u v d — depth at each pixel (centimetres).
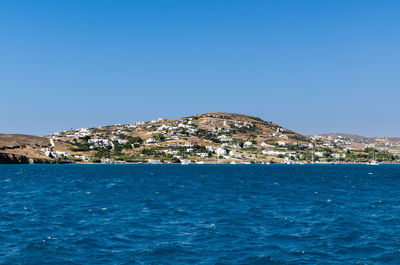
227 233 4759
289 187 11756
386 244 4234
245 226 5203
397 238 4512
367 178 17338
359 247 4103
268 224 5350
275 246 4141
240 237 4550
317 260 3650
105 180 14838
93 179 15462
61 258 3697
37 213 6216
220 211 6512
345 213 6319
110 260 3644
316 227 5144
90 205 7225
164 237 4556
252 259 3666
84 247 4097
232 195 9125
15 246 4116
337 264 3538
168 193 9544
